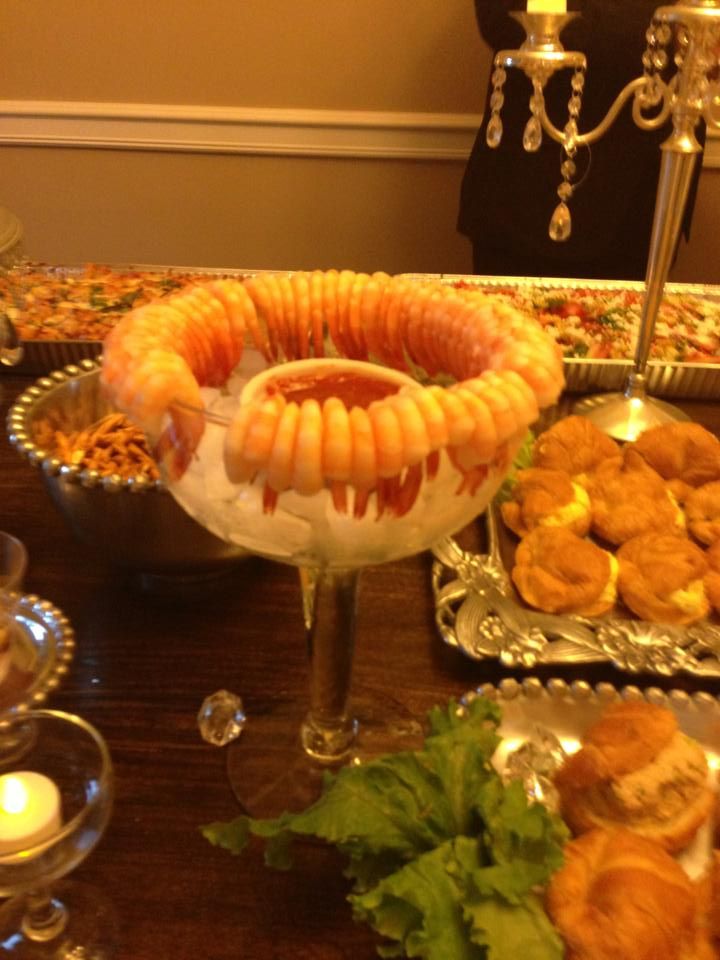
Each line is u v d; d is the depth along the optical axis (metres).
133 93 1.96
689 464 0.82
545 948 0.43
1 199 2.11
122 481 0.60
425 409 0.39
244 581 0.72
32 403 0.71
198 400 0.43
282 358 0.56
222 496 0.43
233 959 0.48
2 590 0.63
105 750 0.50
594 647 0.65
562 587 0.68
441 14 1.84
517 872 0.44
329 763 0.58
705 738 0.58
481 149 1.56
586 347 1.12
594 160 1.47
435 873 0.44
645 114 1.43
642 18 1.33
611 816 0.52
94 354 0.97
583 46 1.36
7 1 1.85
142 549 0.64
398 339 0.54
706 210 2.05
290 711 0.62
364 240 2.15
